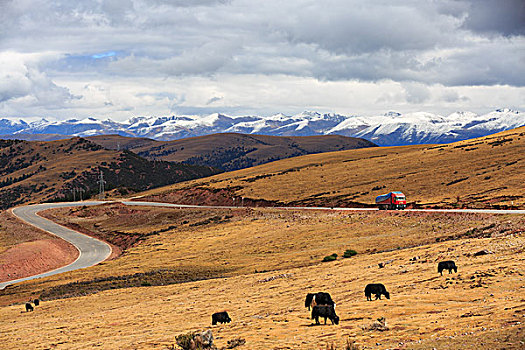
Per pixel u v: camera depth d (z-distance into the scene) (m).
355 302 27.45
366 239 76.88
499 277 26.61
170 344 22.55
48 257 116.62
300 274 48.75
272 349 18.14
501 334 14.89
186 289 53.53
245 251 87.62
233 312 31.98
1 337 35.06
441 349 14.62
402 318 21.05
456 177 124.44
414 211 90.25
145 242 125.88
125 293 57.38
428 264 37.50
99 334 30.70
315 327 21.80
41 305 56.34
